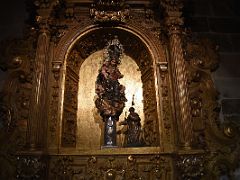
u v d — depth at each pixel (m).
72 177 3.70
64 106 4.09
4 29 4.56
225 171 3.76
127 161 3.77
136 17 4.59
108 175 3.66
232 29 4.77
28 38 4.39
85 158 3.79
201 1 4.94
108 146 4.00
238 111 4.18
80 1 4.52
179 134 3.68
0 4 4.76
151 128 4.21
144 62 4.64
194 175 3.37
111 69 4.48
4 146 3.76
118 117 4.38
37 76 3.88
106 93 4.32
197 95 4.14
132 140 4.06
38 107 3.71
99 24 4.51
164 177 3.69
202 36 4.66
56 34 4.41
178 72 3.98
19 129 3.85
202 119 4.00
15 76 4.14
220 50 4.58
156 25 4.55
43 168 3.43
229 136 3.89
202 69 4.33
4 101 3.98
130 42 4.70
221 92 4.28
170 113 3.99
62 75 4.16
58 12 4.45
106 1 4.46
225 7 4.93
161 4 4.34
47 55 4.08
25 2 4.77
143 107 4.54
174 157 3.69
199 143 3.84
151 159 3.78
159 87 4.13
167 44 4.36
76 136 4.34
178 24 4.24
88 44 4.72
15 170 3.61
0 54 4.29
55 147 3.77
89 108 4.53
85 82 4.72
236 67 4.47
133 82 4.74
